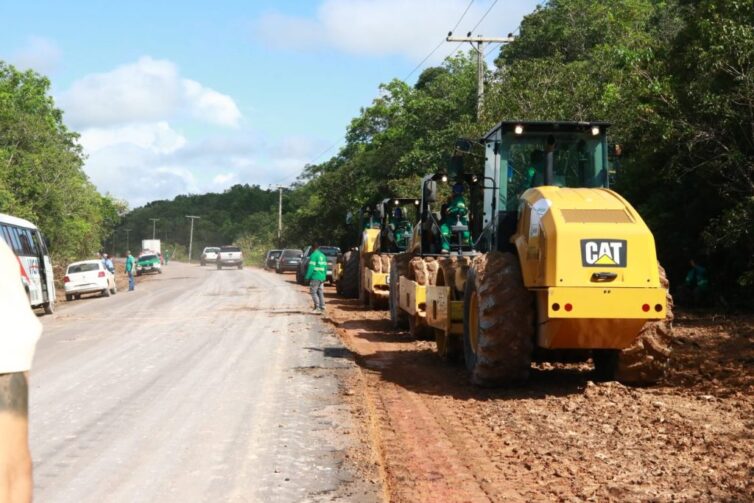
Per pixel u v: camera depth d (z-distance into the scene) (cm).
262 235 11525
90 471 620
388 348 1415
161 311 2258
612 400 880
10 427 127
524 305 937
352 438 719
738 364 1084
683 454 650
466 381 1039
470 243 1338
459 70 5075
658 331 937
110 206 5988
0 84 4778
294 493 561
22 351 129
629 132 1894
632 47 2788
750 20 1546
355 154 5962
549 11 3984
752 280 1577
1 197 3225
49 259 2491
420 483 583
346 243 5947
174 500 548
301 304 2469
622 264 872
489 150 1105
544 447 683
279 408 855
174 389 977
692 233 1903
